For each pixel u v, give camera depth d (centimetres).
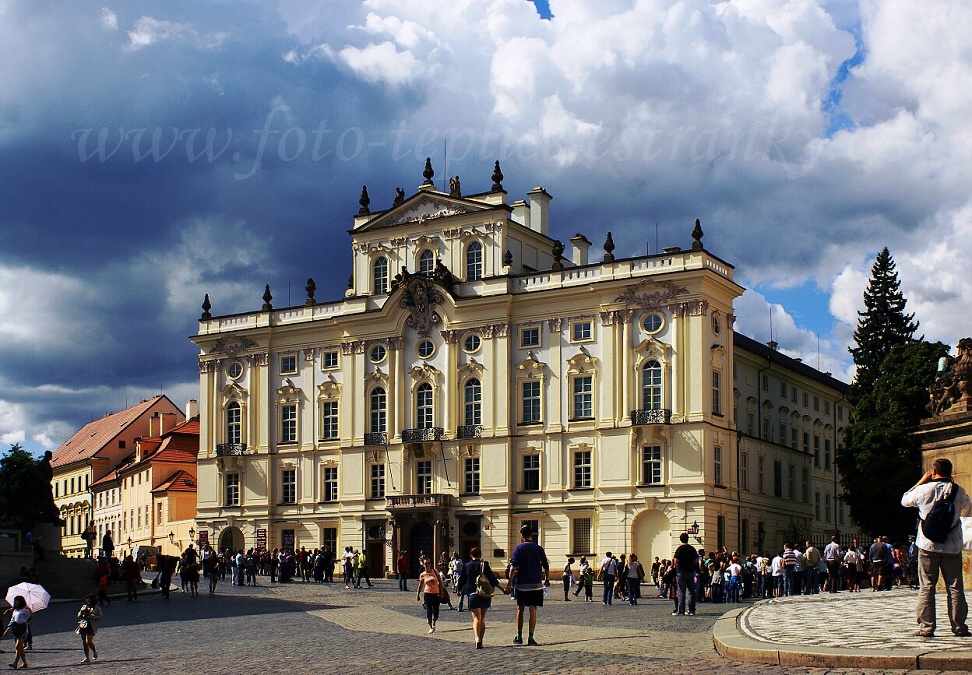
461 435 10600
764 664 2433
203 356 12156
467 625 4472
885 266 12825
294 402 11650
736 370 11031
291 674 2945
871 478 9800
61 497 18750
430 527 10669
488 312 10594
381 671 2883
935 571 2464
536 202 11438
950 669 2158
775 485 11112
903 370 9969
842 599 4216
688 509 9550
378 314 11100
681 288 9775
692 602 4862
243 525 11744
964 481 4144
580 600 7094
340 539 11194
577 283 10194
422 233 11125
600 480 9938
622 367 9950
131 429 17938
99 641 4644
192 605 6825
